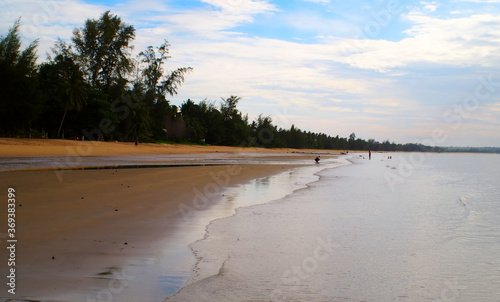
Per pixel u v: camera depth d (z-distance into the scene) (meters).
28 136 51.53
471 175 35.62
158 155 49.16
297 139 150.50
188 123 91.00
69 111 59.41
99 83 67.25
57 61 63.62
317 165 42.28
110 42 66.75
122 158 37.38
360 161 67.69
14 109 49.28
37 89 53.06
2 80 48.75
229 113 109.62
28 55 51.75
